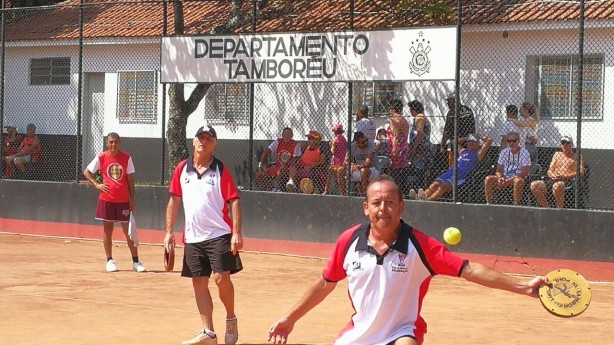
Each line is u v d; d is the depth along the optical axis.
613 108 17.48
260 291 12.68
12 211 19.69
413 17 19.47
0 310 10.77
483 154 16.25
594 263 14.10
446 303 11.95
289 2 21.03
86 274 13.86
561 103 18.14
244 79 17.25
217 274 8.80
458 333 9.84
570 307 4.91
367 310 5.31
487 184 15.66
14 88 26.78
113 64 24.70
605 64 17.61
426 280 5.34
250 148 17.41
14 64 26.78
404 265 5.26
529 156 15.74
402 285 5.27
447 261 5.23
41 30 26.09
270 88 21.38
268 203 16.98
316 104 20.67
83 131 25.55
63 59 25.84
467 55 19.33
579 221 14.21
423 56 15.51
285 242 16.78
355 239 5.34
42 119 26.25
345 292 12.66
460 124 16.41
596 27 17.52
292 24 20.27
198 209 8.84
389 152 16.86
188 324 10.09
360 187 17.02
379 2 20.14
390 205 5.23
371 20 19.78
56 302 11.36
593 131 17.67
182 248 17.55
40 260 15.48
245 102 21.66
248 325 10.11
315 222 16.50
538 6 18.77
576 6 18.16
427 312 11.21
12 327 9.78
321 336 9.51
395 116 16.86
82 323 10.07
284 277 14.09
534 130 16.97
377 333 5.31
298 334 9.60
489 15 18.95
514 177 15.55
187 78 17.73
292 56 16.80
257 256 16.59
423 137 16.70
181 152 20.06
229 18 21.98
